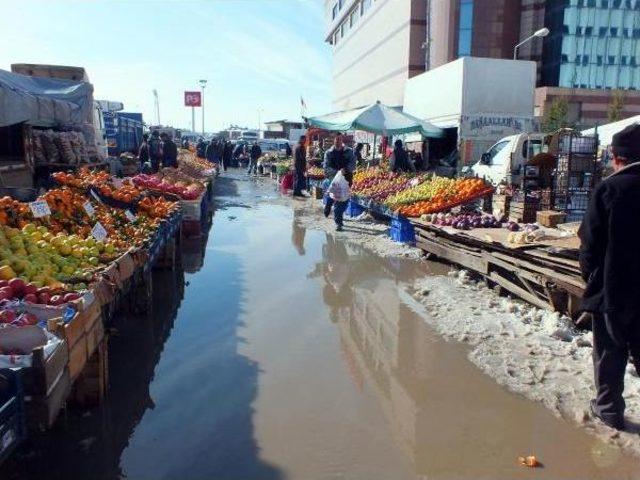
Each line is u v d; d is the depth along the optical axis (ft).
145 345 17.46
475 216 28.89
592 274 12.26
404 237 34.58
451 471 11.06
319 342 17.87
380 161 67.21
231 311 20.95
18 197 26.30
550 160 43.11
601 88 145.18
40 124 37.35
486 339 17.94
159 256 26.73
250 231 39.37
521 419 13.06
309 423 12.79
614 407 12.57
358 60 187.83
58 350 9.29
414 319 20.13
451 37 129.80
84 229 19.66
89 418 12.82
